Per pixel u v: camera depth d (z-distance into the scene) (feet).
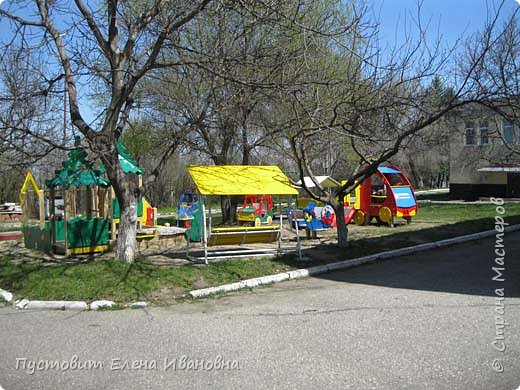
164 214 98.73
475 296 24.45
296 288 27.89
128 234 31.17
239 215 62.23
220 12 30.96
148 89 44.50
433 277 29.53
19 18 28.48
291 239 46.68
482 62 31.86
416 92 35.01
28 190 43.93
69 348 18.03
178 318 21.94
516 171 81.97
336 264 33.32
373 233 48.93
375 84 34.14
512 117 31.19
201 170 33.83
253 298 25.64
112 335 19.56
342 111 36.17
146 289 26.37
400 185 57.16
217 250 39.47
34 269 30.12
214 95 34.04
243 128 45.14
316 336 18.72
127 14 34.65
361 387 13.99
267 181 33.94
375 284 28.14
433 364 15.61
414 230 49.47
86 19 30.01
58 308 24.07
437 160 155.53
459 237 44.65
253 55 30.76
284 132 37.65
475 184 97.35
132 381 14.92
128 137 54.19
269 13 29.37
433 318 20.68
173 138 35.09
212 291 26.61
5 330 20.52
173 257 35.70
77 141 31.78
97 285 26.58
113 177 30.04
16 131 26.66
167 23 28.99
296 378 14.78
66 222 36.58
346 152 59.93
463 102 30.86
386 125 35.32
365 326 19.81
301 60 33.45
